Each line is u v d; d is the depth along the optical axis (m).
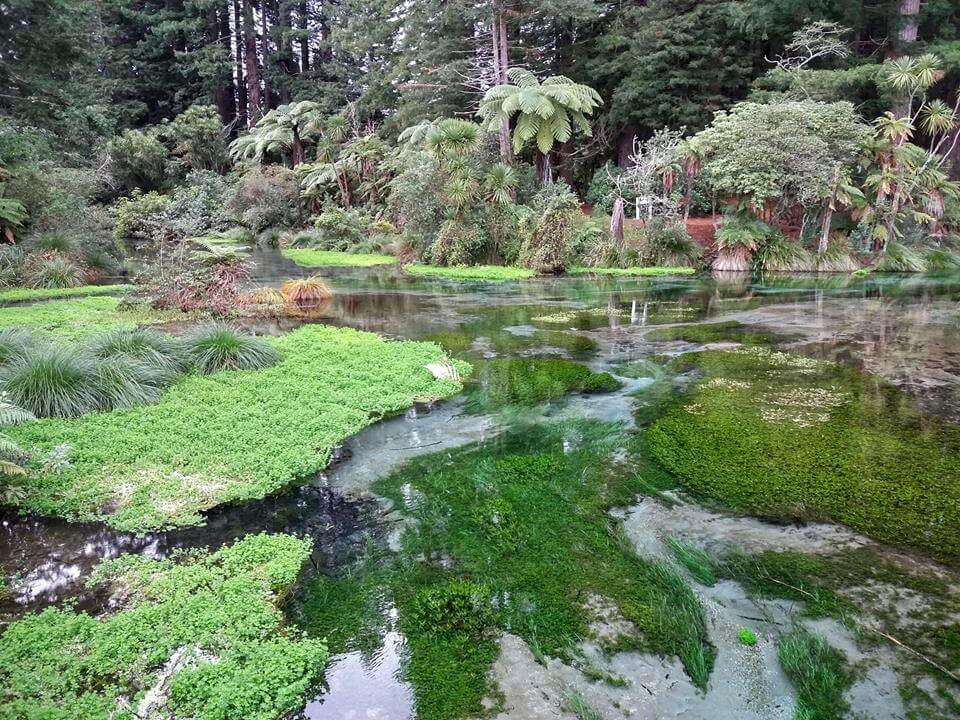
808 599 3.29
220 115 40.25
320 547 3.87
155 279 11.40
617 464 5.00
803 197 17.75
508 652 2.93
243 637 2.98
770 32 23.59
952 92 23.45
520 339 9.51
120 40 41.12
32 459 4.64
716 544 3.82
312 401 6.27
